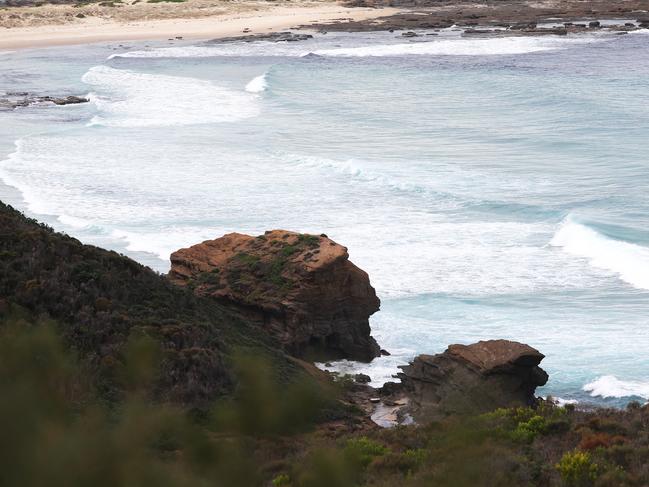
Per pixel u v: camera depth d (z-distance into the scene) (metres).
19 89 183.12
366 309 63.06
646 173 109.81
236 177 111.56
